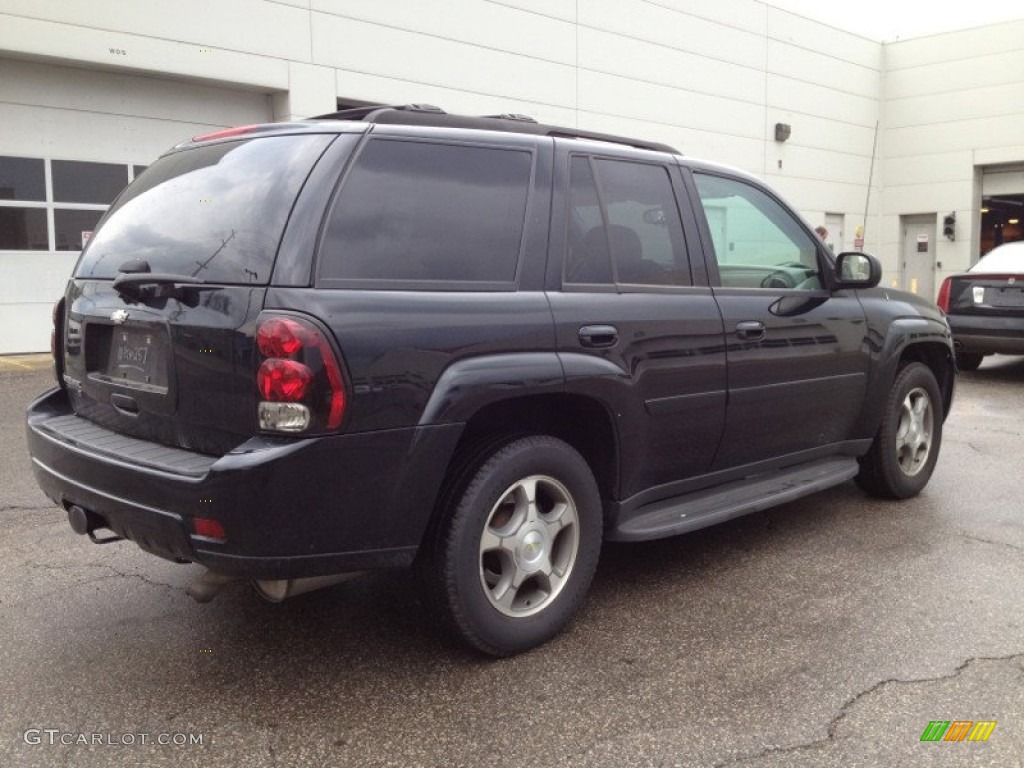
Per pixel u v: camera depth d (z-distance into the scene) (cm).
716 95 1970
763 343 419
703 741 272
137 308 312
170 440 304
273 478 265
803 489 438
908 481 532
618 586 401
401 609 375
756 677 313
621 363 352
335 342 272
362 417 278
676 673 316
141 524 289
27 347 1152
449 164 323
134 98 1192
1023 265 1008
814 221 2294
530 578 339
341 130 303
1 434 698
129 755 265
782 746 269
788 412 439
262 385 270
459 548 306
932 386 542
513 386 311
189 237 307
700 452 400
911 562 429
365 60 1362
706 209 416
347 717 287
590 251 358
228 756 265
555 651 334
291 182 291
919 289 2483
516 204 337
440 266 309
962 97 2331
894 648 335
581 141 372
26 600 381
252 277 280
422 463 291
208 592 299
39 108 1125
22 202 1127
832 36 2270
